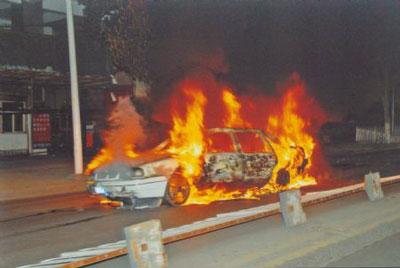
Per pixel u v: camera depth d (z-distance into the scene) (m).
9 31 22.03
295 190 7.38
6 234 8.45
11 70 20.56
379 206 8.42
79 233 8.34
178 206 10.40
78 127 16.48
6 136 23.02
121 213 9.98
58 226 9.00
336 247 6.17
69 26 16.20
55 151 25.19
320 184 13.38
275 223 7.82
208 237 7.10
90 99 25.33
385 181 11.44
